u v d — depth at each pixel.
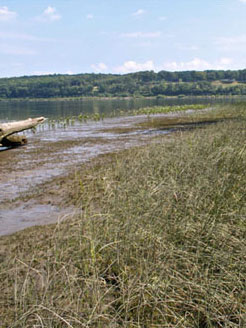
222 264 3.75
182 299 3.39
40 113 33.97
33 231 5.09
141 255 3.96
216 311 3.19
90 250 4.05
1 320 3.18
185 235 4.37
